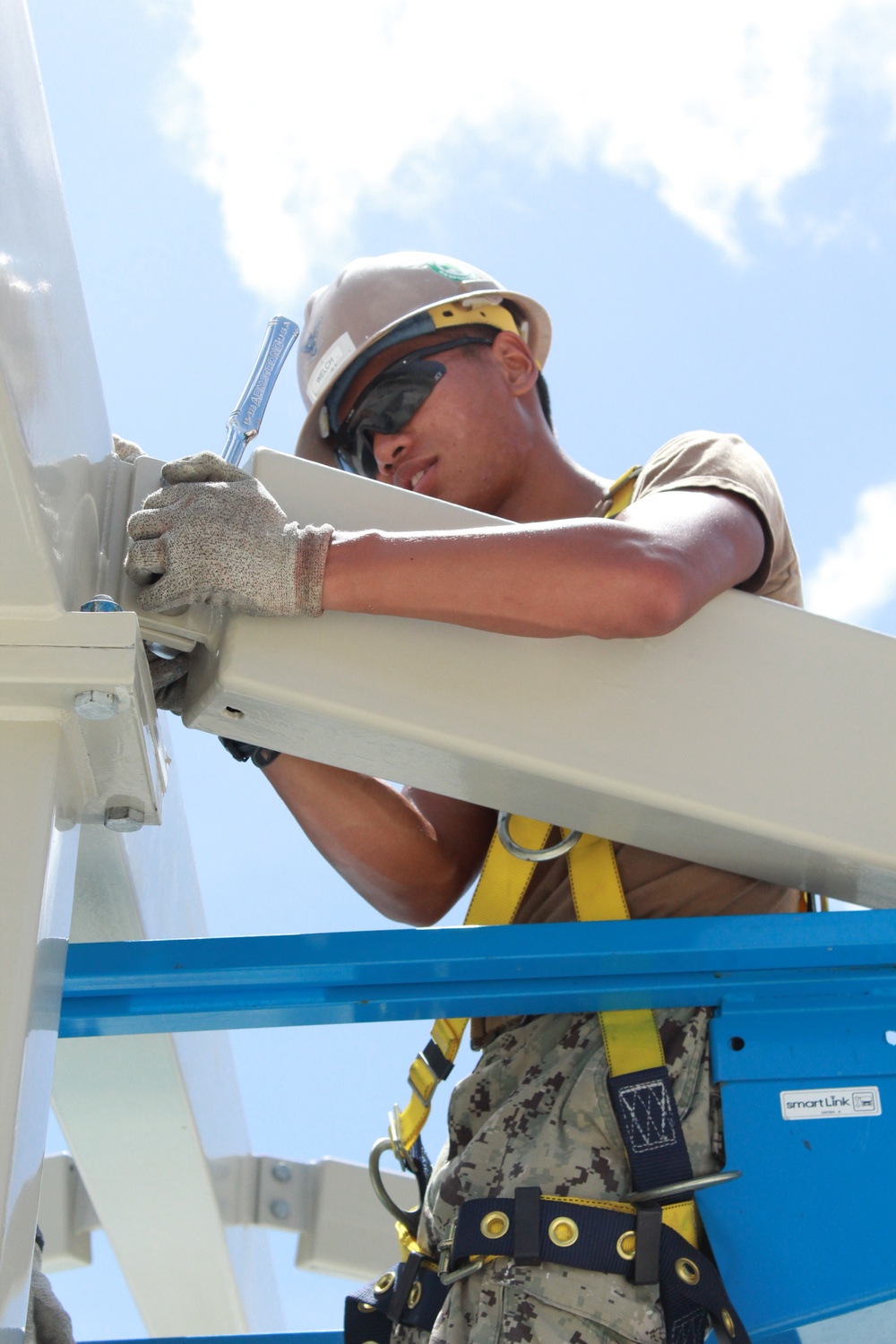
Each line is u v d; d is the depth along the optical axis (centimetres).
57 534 115
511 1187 148
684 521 158
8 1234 100
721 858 160
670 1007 158
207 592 136
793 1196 146
